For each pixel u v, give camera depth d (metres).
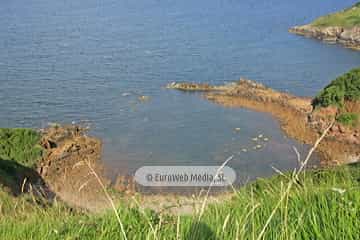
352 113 53.22
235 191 6.21
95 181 41.81
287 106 60.97
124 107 62.31
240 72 78.56
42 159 45.72
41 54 88.44
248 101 63.56
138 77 74.81
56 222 5.58
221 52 91.50
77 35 105.19
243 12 136.12
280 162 47.31
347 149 50.19
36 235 5.15
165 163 47.22
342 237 3.80
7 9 137.50
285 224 3.96
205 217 4.79
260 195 5.52
